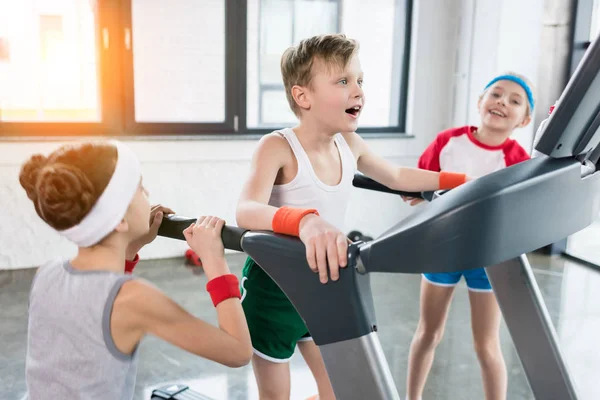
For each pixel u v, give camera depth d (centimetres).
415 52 434
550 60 380
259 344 146
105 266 103
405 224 76
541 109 388
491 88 213
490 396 184
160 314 97
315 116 140
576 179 82
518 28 392
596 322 290
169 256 404
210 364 251
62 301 100
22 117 375
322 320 84
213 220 103
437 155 224
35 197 102
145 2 380
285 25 413
